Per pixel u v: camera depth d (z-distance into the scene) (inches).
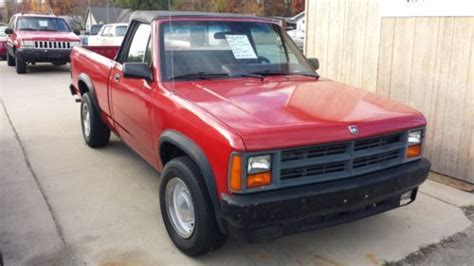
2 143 248.7
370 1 226.5
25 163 216.2
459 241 148.3
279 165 113.2
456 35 191.2
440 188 191.6
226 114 122.0
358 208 125.8
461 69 191.5
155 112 147.7
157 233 150.2
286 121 119.0
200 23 165.9
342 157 121.0
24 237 146.8
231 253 138.7
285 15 1651.1
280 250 141.3
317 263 134.8
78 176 199.8
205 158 119.5
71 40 542.6
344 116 127.1
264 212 111.3
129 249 140.3
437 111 203.6
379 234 152.2
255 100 134.6
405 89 215.8
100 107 217.3
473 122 190.9
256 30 175.6
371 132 124.3
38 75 532.4
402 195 138.1
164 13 168.7
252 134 111.1
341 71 249.6
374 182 124.5
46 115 317.7
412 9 206.2
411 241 147.9
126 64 151.7
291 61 176.4
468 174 196.1
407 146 135.3
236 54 164.6
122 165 214.1
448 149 201.9
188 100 134.0
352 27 238.8
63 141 253.0
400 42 214.5
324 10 256.1
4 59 726.5
